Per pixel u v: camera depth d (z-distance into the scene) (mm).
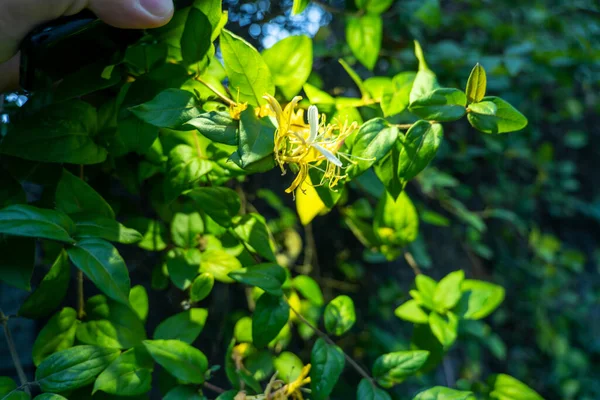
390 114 432
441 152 1029
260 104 367
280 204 836
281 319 409
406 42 893
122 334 417
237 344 522
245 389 446
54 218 344
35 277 791
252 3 805
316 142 365
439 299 491
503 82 896
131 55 406
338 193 390
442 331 474
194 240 464
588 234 1635
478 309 490
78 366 364
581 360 1392
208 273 456
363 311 1053
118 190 584
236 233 429
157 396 819
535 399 482
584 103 1399
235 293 889
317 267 886
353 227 652
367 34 537
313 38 906
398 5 805
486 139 1111
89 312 420
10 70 475
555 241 1372
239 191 640
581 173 1609
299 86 414
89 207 392
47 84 422
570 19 1141
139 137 409
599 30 1075
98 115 416
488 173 1312
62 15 383
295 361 509
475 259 1203
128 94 407
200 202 424
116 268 349
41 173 436
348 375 999
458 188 1132
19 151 390
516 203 1364
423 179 901
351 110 431
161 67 408
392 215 517
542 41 1020
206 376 402
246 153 342
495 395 490
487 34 1104
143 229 477
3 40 387
